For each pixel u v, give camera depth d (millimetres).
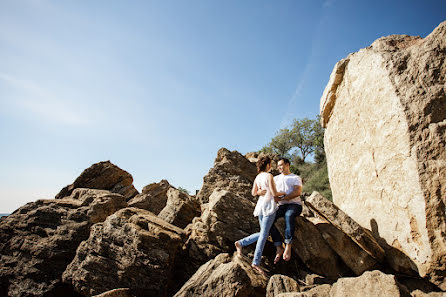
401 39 4828
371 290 3137
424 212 3545
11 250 6559
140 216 5621
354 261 4348
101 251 5207
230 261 4395
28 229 6844
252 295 3861
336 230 4668
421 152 3715
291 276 4633
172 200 7930
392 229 4152
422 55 4156
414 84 4070
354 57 5371
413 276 3900
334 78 5891
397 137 4047
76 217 6926
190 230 6188
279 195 4258
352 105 5355
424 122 3818
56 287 5777
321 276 4504
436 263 3455
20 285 5930
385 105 4328
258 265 4184
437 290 3600
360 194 5039
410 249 3812
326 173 25109
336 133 6020
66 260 6238
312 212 6129
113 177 11555
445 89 3887
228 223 5262
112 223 5441
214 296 3674
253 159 10516
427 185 3578
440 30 4168
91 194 8102
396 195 4066
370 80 4766
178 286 5121
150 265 4773
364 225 4855
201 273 4082
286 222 4215
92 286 4965
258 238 4320
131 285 4738
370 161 4719
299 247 4719
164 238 5062
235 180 8867
